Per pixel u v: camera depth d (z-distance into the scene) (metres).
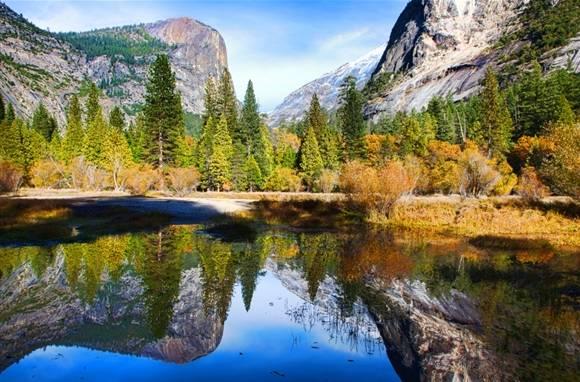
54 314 10.30
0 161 46.06
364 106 172.50
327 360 7.96
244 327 9.70
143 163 61.19
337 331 9.47
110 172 58.09
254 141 71.50
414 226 26.36
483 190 43.31
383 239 21.97
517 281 13.67
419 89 156.50
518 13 182.00
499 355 8.12
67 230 22.62
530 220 25.67
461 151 58.34
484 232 23.97
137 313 10.52
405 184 29.19
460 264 16.14
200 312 10.70
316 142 66.88
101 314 10.37
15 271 14.25
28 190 51.31
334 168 67.81
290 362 7.88
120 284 13.05
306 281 13.77
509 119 67.44
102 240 20.52
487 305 11.25
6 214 25.27
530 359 7.94
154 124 51.94
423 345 8.69
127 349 8.41
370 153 70.88
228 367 7.64
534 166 46.16
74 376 7.21
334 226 26.67
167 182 51.88
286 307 11.18
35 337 8.91
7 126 65.44
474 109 89.75
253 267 15.68
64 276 13.80
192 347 8.55
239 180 63.09
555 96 63.47
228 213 32.22
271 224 27.50
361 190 29.67
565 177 26.91
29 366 7.58
